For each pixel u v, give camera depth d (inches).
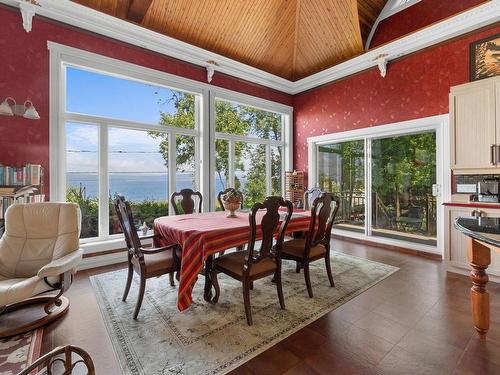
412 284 113.8
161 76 164.9
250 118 219.6
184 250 86.2
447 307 93.0
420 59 162.1
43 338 75.2
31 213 97.6
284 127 241.8
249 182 218.5
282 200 88.4
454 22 140.3
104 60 144.4
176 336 76.3
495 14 128.9
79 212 104.0
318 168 227.0
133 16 148.3
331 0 170.9
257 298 100.7
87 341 74.0
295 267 135.6
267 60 205.6
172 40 160.2
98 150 148.6
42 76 128.3
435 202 159.3
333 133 210.2
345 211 209.0
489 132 120.8
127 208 87.1
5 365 63.9
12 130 121.5
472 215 121.0
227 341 74.0
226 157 203.8
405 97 169.2
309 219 118.4
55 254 94.3
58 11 127.7
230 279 120.1
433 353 68.6
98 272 130.3
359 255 158.6
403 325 82.0
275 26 184.9
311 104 226.8
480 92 123.6
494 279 116.0
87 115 143.6
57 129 132.2
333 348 71.1
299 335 77.0
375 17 182.9
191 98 184.1
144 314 88.8
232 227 94.9
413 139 169.8
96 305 95.0
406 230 173.9
